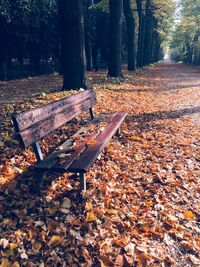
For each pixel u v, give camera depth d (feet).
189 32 153.28
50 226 10.52
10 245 9.42
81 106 18.98
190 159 17.66
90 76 53.83
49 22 65.67
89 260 9.24
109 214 11.49
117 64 51.24
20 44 57.98
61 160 12.20
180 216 11.79
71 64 28.99
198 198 13.35
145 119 25.85
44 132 13.10
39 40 64.95
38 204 11.58
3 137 16.28
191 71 101.55
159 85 52.29
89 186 13.10
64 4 27.48
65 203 11.69
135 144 19.35
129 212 11.81
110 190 13.12
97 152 13.09
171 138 21.16
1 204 11.27
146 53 117.60
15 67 66.74
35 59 68.54
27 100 24.75
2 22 52.11
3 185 12.25
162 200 12.82
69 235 10.18
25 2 52.90
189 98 39.27
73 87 29.55
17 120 10.98
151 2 103.04
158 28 157.69
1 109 21.68
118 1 47.29
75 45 28.50
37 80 53.16
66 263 9.11
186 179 15.06
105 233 10.38
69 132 18.94
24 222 10.53
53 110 14.39
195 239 10.59
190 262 9.55
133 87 44.62
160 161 17.04
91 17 83.30
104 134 15.96
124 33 116.37
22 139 11.08
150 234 10.55
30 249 9.50
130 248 9.70
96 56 91.56
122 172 15.20
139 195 13.17
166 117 27.35
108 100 30.94
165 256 9.60
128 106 30.19
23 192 12.21
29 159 14.82
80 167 11.45
